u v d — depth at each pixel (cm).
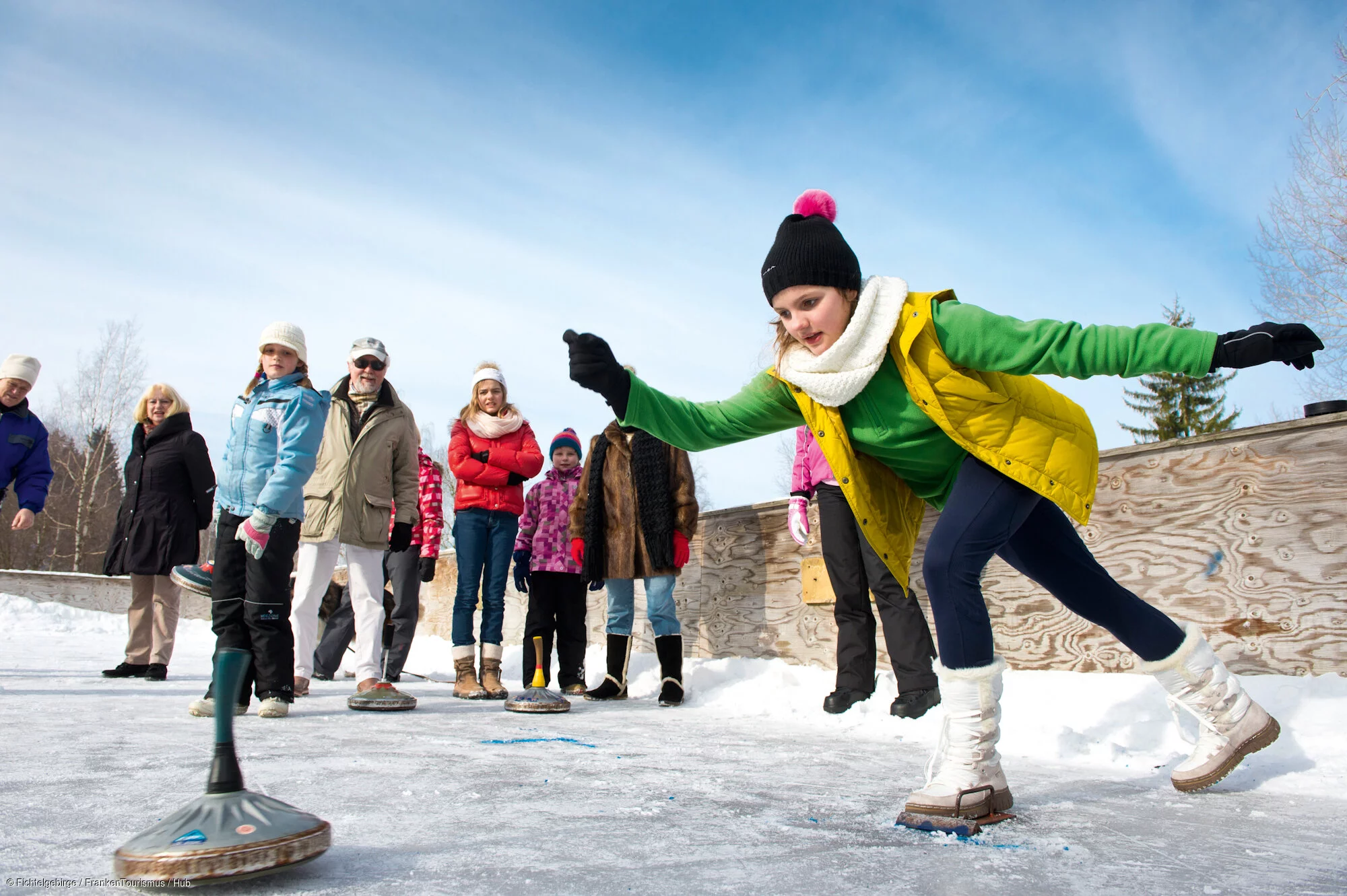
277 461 337
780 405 216
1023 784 219
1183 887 124
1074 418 191
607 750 261
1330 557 316
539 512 525
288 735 273
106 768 200
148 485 509
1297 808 188
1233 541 342
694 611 587
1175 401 3306
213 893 109
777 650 521
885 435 194
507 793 182
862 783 213
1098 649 376
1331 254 1505
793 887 119
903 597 366
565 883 117
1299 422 327
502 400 470
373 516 411
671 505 458
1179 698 210
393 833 144
